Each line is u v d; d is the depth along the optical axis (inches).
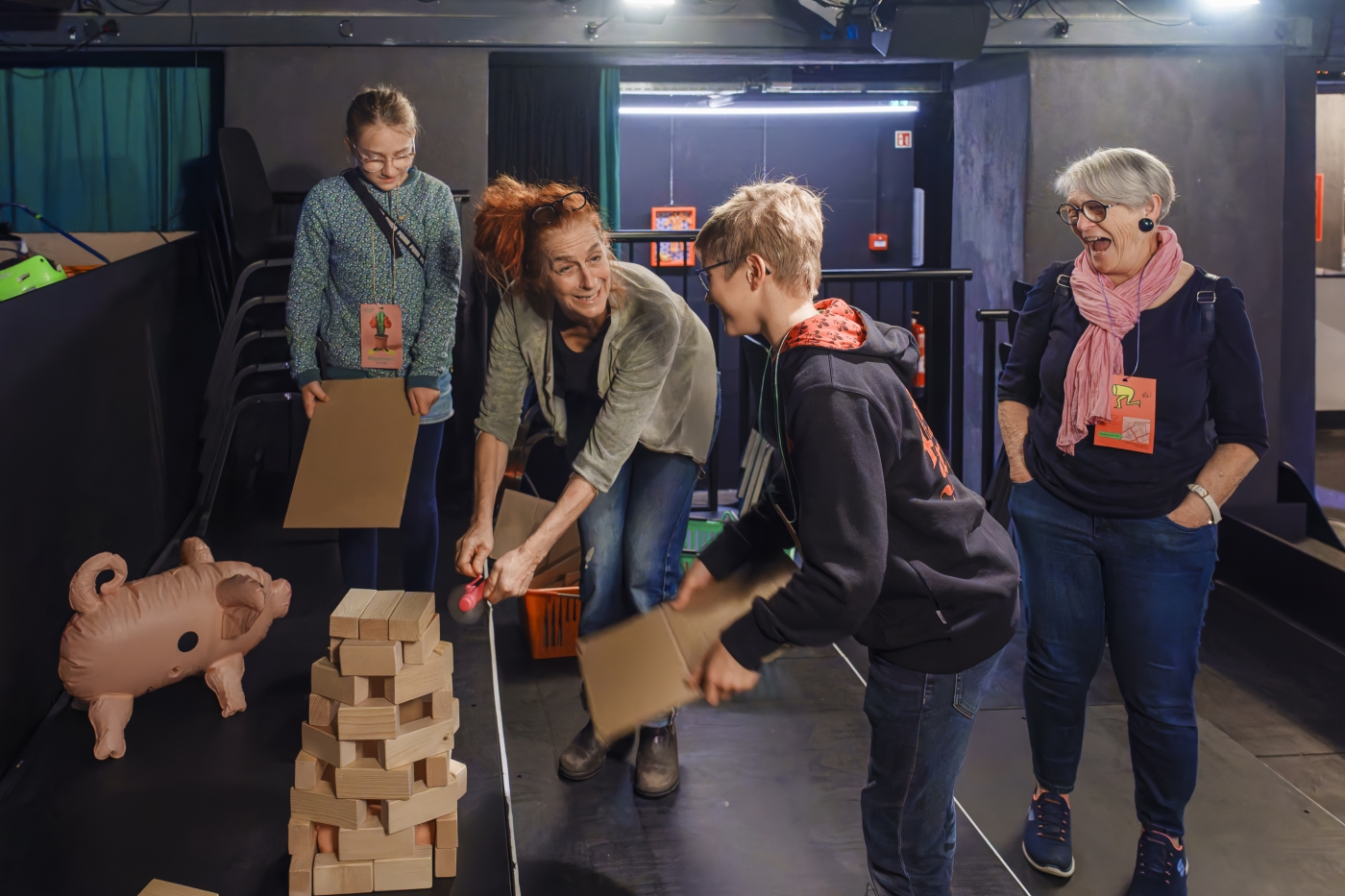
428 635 68.5
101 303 113.8
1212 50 180.1
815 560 51.4
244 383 153.0
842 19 173.5
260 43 167.8
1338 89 212.4
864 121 225.9
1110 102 179.6
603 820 88.9
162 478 136.9
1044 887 86.6
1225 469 75.7
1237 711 128.9
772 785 94.7
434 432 100.4
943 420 227.6
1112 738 113.0
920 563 56.2
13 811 79.1
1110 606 80.6
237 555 137.5
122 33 165.2
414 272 98.7
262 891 70.1
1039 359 85.4
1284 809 101.1
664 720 93.2
